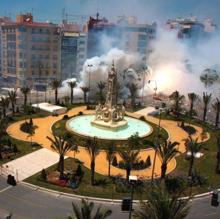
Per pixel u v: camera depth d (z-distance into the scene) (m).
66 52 180.88
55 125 102.88
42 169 70.62
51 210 56.28
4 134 90.88
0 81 186.25
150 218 39.72
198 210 58.84
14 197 60.00
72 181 65.06
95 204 58.78
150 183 65.44
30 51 173.00
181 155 84.56
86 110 127.38
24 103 126.81
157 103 150.12
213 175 73.81
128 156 66.06
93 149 65.56
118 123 100.69
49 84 170.25
